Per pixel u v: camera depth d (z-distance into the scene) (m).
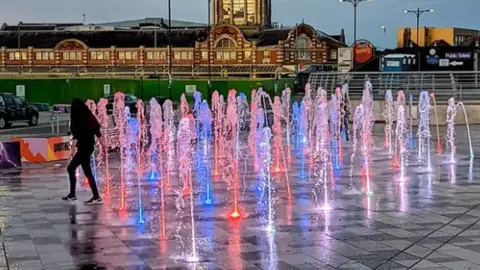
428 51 53.28
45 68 106.75
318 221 11.19
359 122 33.75
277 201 13.16
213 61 102.81
